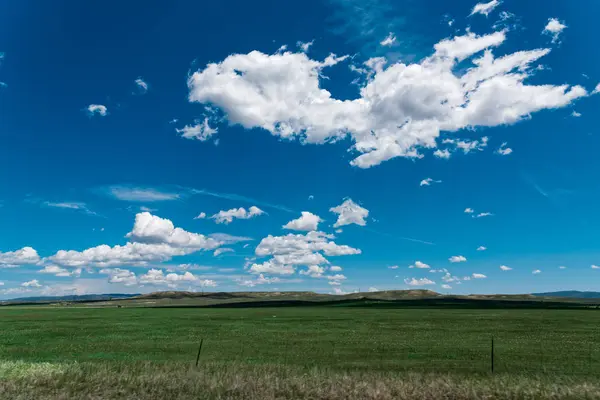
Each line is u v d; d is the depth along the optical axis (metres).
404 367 28.58
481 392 16.20
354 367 28.38
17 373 19.22
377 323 76.12
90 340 47.38
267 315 107.12
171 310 147.12
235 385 16.73
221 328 65.44
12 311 138.38
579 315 98.38
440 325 70.50
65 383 17.33
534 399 15.33
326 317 96.06
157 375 18.69
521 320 81.38
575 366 29.55
